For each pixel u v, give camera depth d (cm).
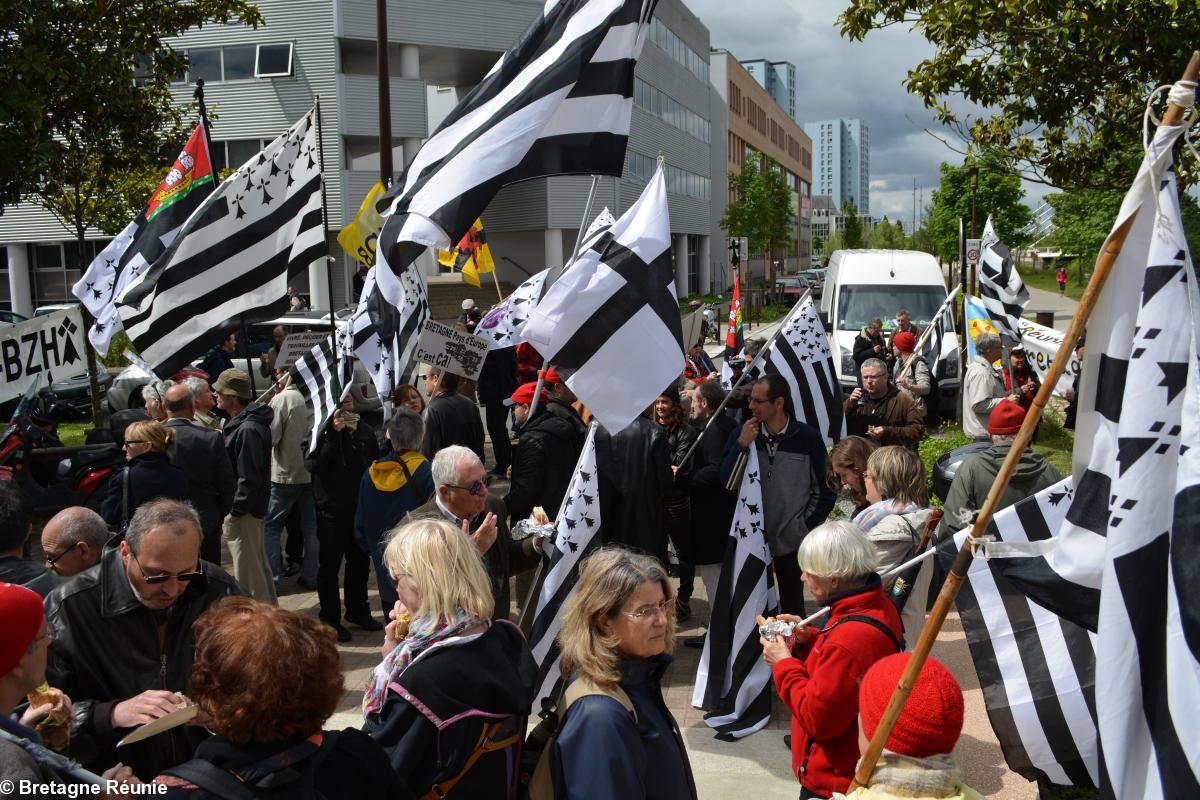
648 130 4181
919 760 232
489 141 514
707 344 2955
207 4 1234
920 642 271
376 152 3219
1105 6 891
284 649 215
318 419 654
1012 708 397
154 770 310
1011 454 265
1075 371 1274
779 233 5016
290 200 661
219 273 648
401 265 577
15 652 229
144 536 320
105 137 1250
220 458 616
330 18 2983
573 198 3475
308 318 1573
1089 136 1097
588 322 477
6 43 1015
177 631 336
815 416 629
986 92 1074
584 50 518
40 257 3212
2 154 1015
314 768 221
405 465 573
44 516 918
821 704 322
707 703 537
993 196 3195
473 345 718
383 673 286
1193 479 265
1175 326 270
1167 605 266
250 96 3033
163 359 644
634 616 276
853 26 1066
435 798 269
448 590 281
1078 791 438
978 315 1353
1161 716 263
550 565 507
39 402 1147
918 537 451
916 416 804
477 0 3133
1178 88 266
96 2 1048
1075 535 292
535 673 301
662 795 278
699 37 5222
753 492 545
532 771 293
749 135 7000
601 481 525
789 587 562
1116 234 268
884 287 1777
